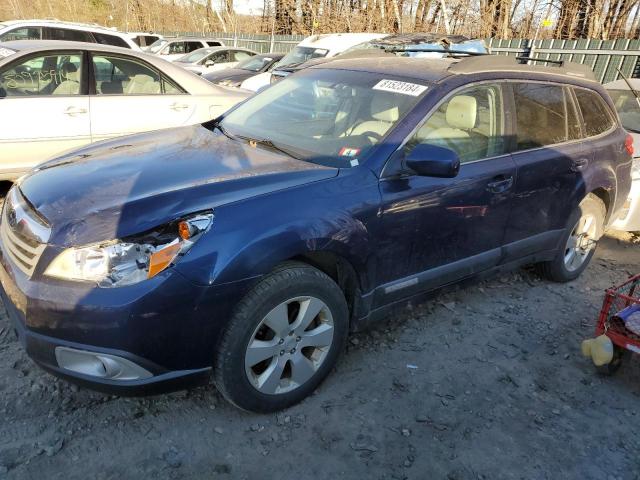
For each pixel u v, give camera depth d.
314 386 2.83
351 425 2.67
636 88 6.75
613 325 3.12
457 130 3.23
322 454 2.48
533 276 4.52
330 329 2.77
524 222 3.72
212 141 3.28
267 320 2.49
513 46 13.55
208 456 2.43
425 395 2.93
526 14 19.05
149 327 2.21
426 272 3.22
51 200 2.48
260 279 2.43
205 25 36.19
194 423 2.62
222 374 2.45
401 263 3.05
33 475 2.26
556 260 4.23
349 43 11.84
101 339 2.18
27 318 2.25
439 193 3.07
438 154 2.76
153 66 5.80
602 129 4.29
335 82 3.57
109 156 3.00
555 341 3.56
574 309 4.02
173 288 2.22
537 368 3.26
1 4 44.69
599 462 2.56
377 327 3.55
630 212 5.30
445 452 2.55
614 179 4.32
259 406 2.61
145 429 2.55
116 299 2.15
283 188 2.60
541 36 19.00
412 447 2.56
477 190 3.26
